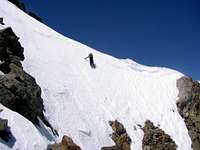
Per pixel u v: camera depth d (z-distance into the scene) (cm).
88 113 3469
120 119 3738
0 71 2734
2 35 3234
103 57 5275
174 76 5081
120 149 3209
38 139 2248
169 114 4250
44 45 4578
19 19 5031
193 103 4400
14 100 2431
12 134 2094
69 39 5484
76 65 4425
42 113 2820
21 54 3581
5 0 5822
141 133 3712
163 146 3628
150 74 5253
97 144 3108
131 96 4350
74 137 2970
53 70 3888
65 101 3384
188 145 3866
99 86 4200
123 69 5100
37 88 2836
